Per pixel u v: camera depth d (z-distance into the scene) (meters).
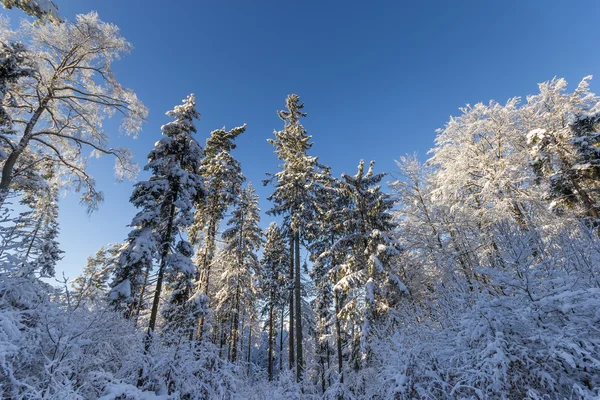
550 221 12.02
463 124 16.62
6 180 11.70
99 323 6.46
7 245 5.29
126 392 5.51
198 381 6.88
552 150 14.49
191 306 11.66
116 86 14.71
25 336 4.78
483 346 4.54
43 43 12.74
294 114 19.95
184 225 11.14
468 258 11.98
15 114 13.88
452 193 15.34
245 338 24.11
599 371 3.78
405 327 7.53
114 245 21.84
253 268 19.88
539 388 3.89
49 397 4.02
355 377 11.31
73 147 15.98
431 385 4.73
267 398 7.97
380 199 14.79
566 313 4.15
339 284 13.57
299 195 17.27
